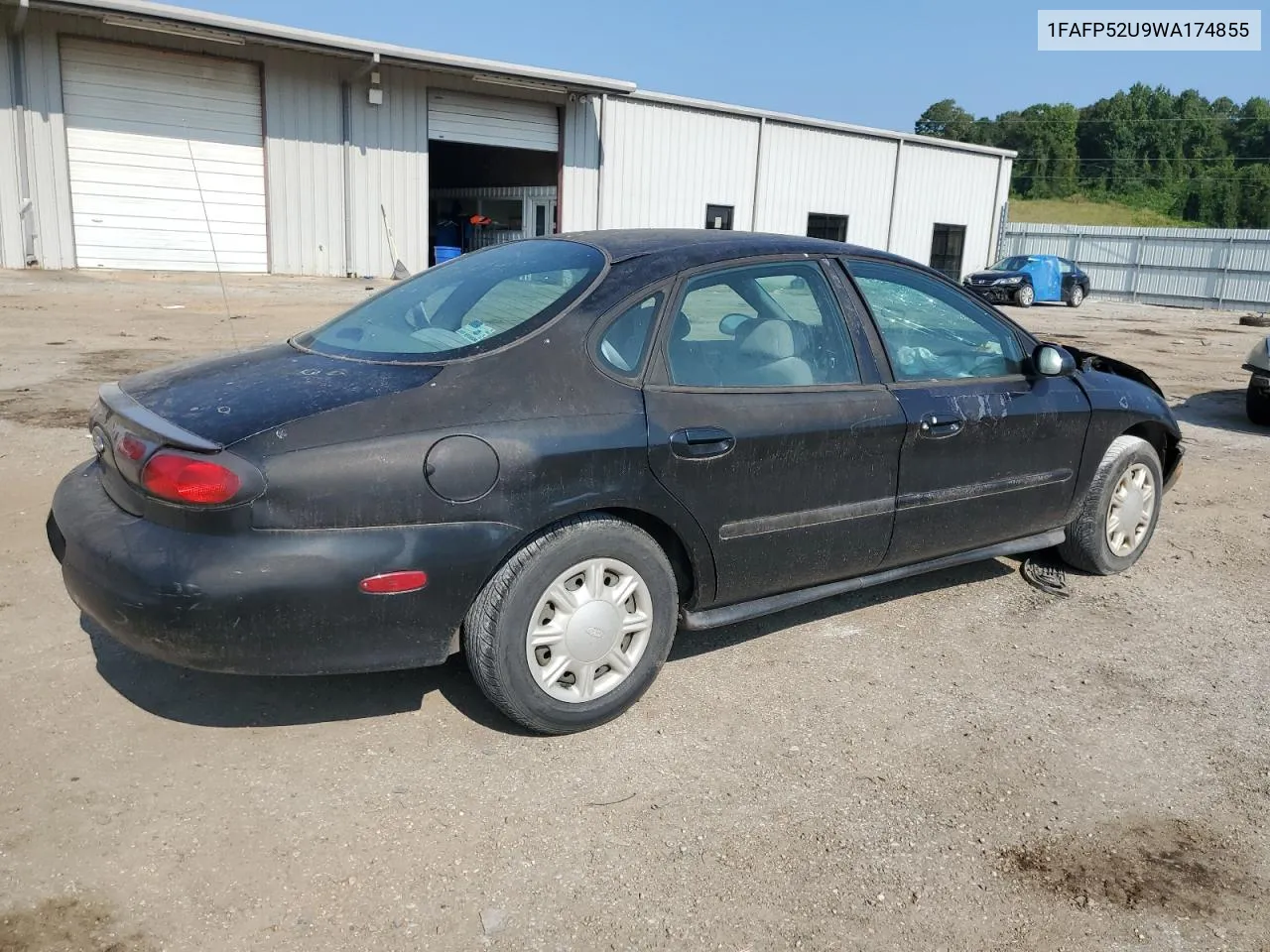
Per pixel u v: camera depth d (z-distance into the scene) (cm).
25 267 1797
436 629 301
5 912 241
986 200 3522
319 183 2097
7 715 329
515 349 318
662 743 332
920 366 413
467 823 284
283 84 2011
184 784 296
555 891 258
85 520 303
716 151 2761
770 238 394
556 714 325
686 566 357
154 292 1678
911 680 385
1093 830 295
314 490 279
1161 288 3519
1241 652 424
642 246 368
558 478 309
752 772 317
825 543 381
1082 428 463
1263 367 945
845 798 305
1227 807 309
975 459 421
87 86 1802
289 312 1520
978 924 254
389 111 2166
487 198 2738
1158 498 519
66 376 905
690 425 336
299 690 356
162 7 1755
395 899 252
